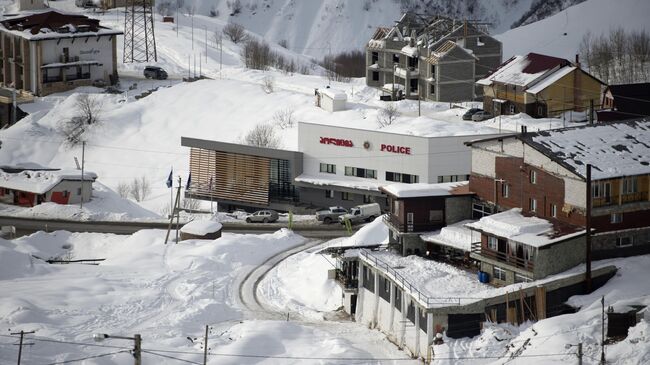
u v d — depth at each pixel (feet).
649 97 537.65
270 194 498.69
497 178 335.47
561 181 314.14
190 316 335.06
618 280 304.50
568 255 305.73
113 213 472.85
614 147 323.78
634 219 315.17
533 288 297.53
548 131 330.54
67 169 502.38
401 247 344.69
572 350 274.77
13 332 309.01
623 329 280.31
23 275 374.84
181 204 509.76
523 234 307.58
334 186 477.77
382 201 471.21
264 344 307.17
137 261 395.34
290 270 385.91
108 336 232.53
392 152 468.75
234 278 380.37
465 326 294.66
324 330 325.83
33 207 476.95
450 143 460.14
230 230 444.14
